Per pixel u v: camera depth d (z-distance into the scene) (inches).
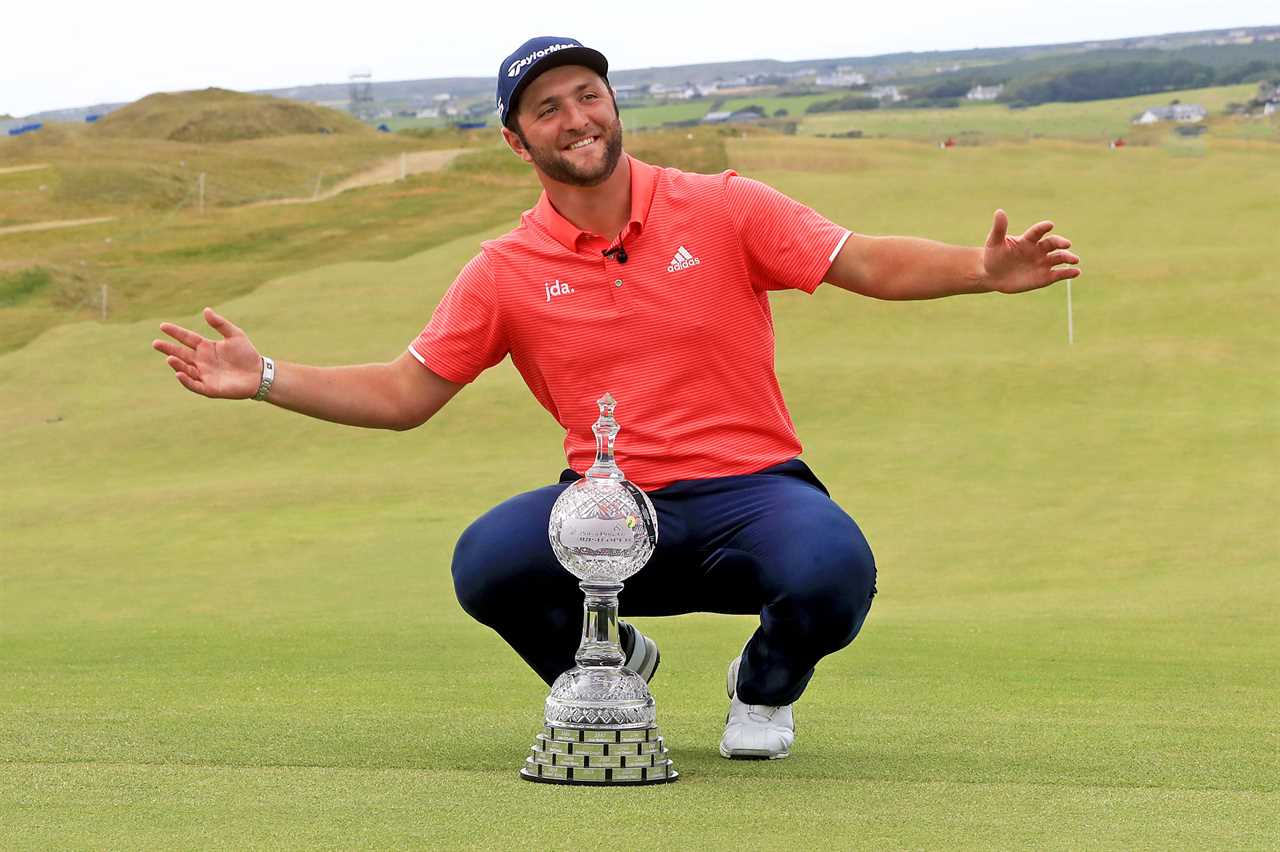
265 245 2188.7
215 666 313.6
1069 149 2474.2
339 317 1403.8
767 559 188.9
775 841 139.5
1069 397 992.9
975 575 540.7
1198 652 339.0
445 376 209.3
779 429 204.2
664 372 199.9
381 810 153.9
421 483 807.7
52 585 556.1
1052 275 192.1
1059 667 308.7
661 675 298.7
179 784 168.9
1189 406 957.8
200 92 6707.7
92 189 3287.4
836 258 199.5
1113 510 667.4
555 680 203.6
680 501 198.2
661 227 200.2
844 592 186.1
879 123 5068.9
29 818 149.7
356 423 206.8
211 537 669.9
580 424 205.5
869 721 228.8
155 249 2172.7
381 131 6565.0
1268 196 1852.9
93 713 232.1
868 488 744.3
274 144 4377.5
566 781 170.1
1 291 1800.0
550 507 198.2
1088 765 185.2
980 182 2018.9
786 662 191.9
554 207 205.0
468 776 175.6
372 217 2335.1
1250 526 622.5
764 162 2479.1
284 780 171.8
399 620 432.1
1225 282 1353.3
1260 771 180.9
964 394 1008.2
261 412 1051.9
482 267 207.3
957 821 149.2
